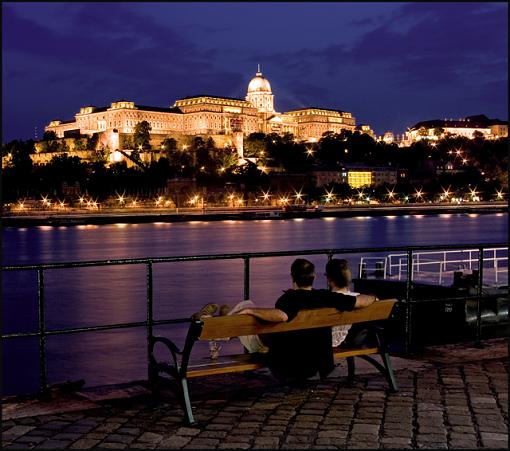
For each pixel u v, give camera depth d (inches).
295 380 405.4
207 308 365.1
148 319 386.0
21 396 388.2
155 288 2758.4
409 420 335.6
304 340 357.1
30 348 1507.1
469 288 1037.8
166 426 331.6
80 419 343.0
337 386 401.1
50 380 1204.5
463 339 1027.9
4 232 7204.7
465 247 496.1
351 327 398.6
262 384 407.5
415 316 1099.9
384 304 376.8
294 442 306.2
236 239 5816.9
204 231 7032.5
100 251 4813.0
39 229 7736.2
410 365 449.4
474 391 386.9
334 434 315.9
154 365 361.7
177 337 1560.0
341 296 360.2
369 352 385.7
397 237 5964.6
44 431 325.4
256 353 366.6
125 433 321.7
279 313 340.5
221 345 1400.1
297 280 362.3
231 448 300.2
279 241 5570.9
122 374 1252.5
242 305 367.9
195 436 316.8
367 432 318.3
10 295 2655.0
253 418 341.7
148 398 379.2
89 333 1643.7
